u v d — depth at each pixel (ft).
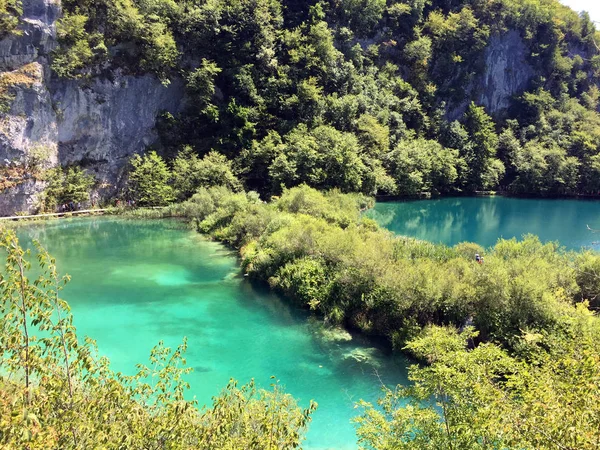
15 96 168.25
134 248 137.28
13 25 168.04
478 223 199.72
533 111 347.97
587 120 335.67
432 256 98.27
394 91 305.12
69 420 21.85
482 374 32.50
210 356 72.43
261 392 41.98
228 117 226.79
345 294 89.10
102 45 193.26
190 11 229.04
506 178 313.53
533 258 86.74
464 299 75.92
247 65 237.66
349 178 216.74
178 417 25.32
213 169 198.08
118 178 206.08
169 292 100.53
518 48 368.27
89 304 92.12
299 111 241.35
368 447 49.85
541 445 24.29
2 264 108.47
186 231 161.79
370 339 80.28
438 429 32.86
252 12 245.65
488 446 29.17
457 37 338.34
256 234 135.54
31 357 22.25
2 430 18.44
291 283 98.58
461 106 345.31
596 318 62.23
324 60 263.70
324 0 304.50
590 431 23.06
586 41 403.75
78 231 158.40
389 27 330.75
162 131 222.48
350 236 102.99
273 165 206.28
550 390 27.20
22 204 172.55
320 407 59.77
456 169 285.23
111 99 202.08
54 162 184.14
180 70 226.38
